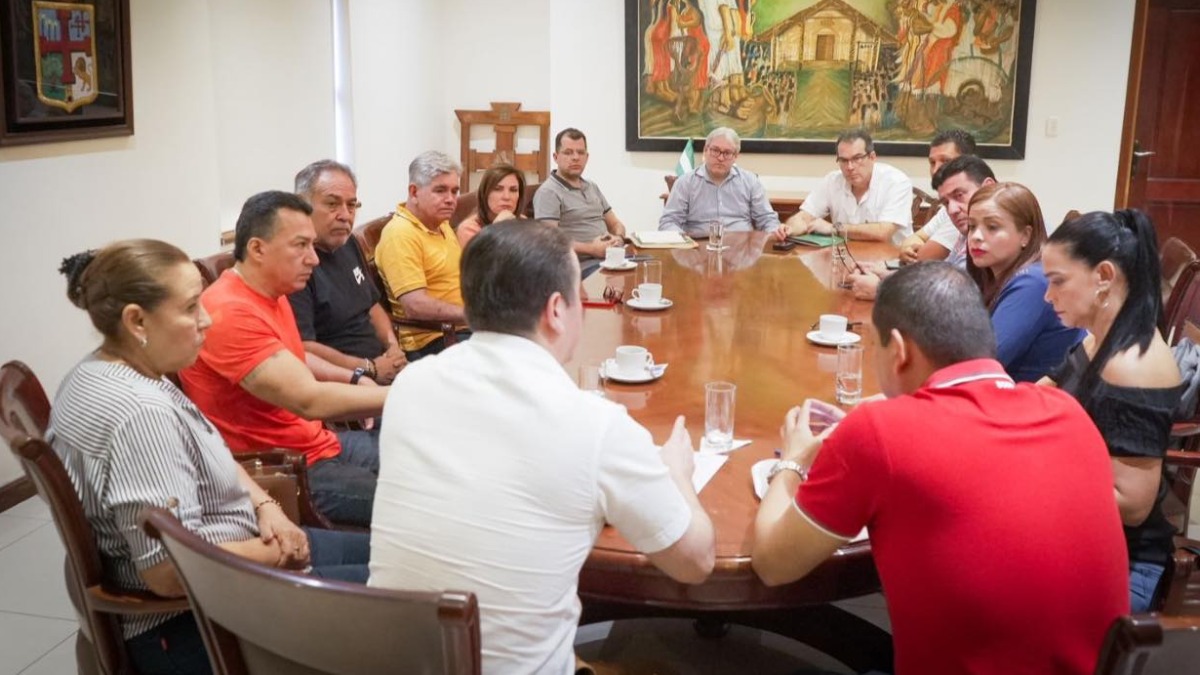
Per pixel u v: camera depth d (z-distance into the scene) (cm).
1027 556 125
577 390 133
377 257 338
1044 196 550
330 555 191
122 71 361
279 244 218
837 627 228
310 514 202
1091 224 177
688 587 147
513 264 132
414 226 337
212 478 164
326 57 577
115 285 154
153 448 150
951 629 129
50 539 309
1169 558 149
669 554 134
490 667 127
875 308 146
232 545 164
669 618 261
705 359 245
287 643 117
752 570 145
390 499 130
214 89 487
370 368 282
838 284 335
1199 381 197
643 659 244
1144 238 174
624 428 130
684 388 221
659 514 131
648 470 130
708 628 253
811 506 135
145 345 157
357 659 113
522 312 133
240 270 222
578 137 459
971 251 243
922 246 376
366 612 108
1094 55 529
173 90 397
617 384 224
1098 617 128
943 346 138
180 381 216
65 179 343
